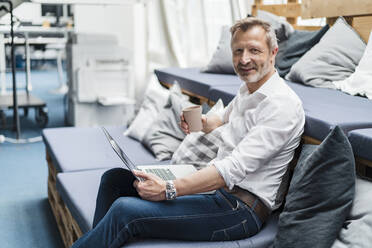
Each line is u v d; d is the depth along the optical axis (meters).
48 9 6.61
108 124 4.86
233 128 1.87
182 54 5.17
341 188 1.48
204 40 5.03
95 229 1.62
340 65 2.97
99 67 4.71
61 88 7.20
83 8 5.22
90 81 4.70
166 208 1.62
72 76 4.76
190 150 2.29
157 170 1.96
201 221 1.64
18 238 2.61
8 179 3.52
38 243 2.56
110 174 1.80
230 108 2.15
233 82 3.26
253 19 1.74
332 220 1.45
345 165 1.49
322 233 1.44
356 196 1.49
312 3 3.52
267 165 1.74
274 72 1.81
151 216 1.59
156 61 5.30
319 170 1.51
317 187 1.50
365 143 1.62
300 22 4.30
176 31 5.18
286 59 3.48
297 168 1.67
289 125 1.69
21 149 4.29
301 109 1.77
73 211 2.06
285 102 1.70
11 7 4.18
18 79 8.28
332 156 1.50
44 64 10.23
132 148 2.85
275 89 1.75
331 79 2.92
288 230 1.52
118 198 1.67
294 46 3.44
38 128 5.04
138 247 1.58
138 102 5.31
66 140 3.04
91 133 3.24
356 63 2.94
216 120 2.24
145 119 3.05
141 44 5.29
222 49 3.86
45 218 2.88
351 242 1.39
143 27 5.26
